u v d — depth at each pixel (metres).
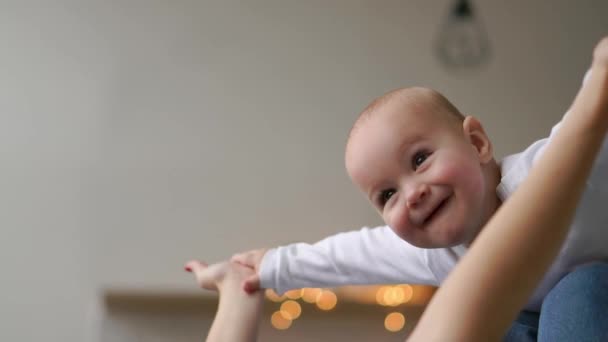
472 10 3.05
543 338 0.65
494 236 0.45
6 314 2.84
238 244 2.93
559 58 3.04
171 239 2.92
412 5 3.04
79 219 2.91
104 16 3.00
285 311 2.69
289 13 3.03
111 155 2.95
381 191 0.83
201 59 3.00
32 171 2.92
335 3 3.04
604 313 0.61
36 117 2.94
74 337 2.83
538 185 0.45
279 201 2.95
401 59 3.02
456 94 3.01
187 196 2.95
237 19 3.02
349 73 3.00
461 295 0.44
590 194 0.69
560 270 0.76
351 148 0.85
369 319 2.69
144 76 2.99
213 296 2.79
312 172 2.96
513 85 3.03
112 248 2.90
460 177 0.78
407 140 0.81
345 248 1.00
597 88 0.46
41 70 2.96
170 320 2.78
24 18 2.98
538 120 3.02
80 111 2.96
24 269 2.87
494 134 3.01
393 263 0.97
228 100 2.99
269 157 2.97
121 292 2.81
